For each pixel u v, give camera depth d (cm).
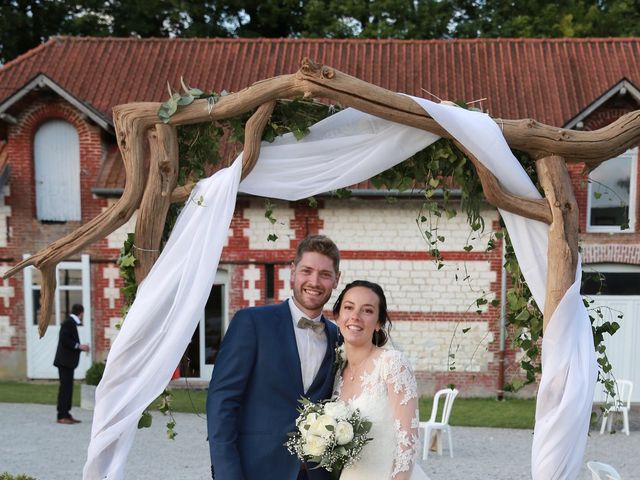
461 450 883
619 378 1277
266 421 360
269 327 372
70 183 1330
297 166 404
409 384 356
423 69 1454
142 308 380
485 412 1125
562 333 400
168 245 389
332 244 385
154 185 393
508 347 1235
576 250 408
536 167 423
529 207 406
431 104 382
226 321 1283
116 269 1295
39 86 1257
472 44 1520
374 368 361
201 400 1191
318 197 1222
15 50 2123
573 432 387
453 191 1157
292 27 2306
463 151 398
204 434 956
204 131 408
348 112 405
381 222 1250
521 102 1349
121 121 397
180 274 385
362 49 1525
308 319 378
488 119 396
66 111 1303
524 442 930
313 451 331
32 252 1325
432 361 1255
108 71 1460
